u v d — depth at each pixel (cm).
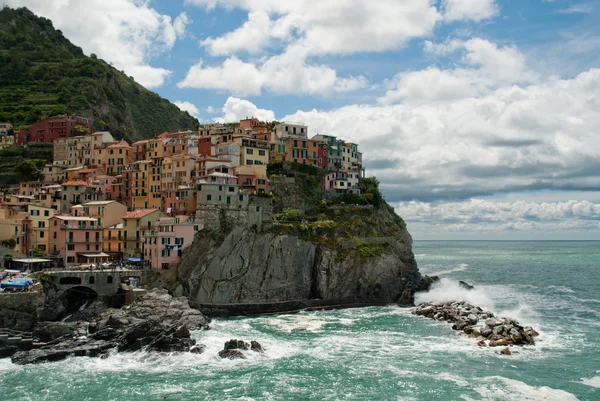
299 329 9844
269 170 15588
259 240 12181
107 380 6856
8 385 6644
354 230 13900
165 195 14812
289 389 6562
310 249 12688
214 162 14500
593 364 7550
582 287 16038
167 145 16875
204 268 11512
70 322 9831
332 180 15975
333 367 7419
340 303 12525
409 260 14750
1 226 12119
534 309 11944
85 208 13612
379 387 6631
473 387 6619
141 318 9012
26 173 17900
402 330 9775
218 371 7231
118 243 12762
